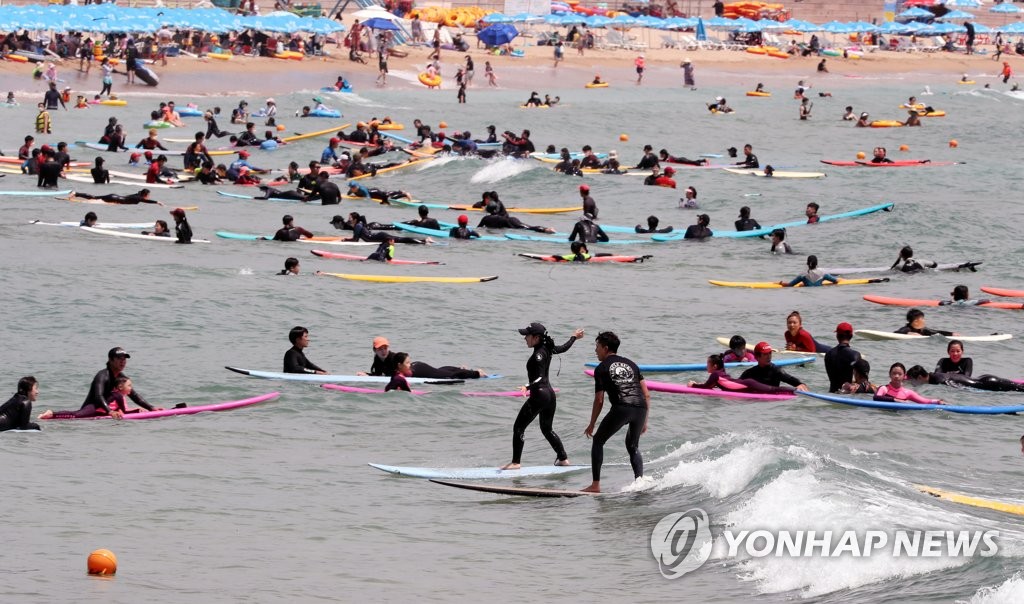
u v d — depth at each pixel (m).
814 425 79.94
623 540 53.81
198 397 85.25
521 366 99.31
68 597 44.97
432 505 60.91
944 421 82.50
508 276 140.50
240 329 108.50
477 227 177.62
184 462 68.38
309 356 100.12
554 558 51.75
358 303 121.56
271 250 151.00
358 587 47.56
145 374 90.88
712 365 90.81
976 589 43.09
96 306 113.38
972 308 124.56
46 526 54.72
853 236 167.88
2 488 60.84
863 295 132.62
